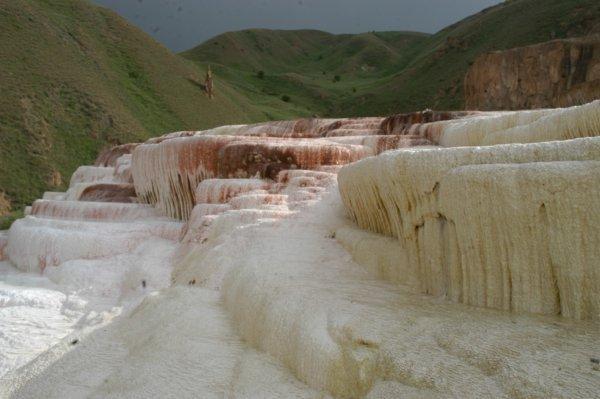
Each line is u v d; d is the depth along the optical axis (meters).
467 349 3.68
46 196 19.80
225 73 106.38
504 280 4.35
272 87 104.94
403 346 3.98
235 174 11.50
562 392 2.99
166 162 12.77
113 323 7.28
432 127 12.32
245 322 5.78
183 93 68.44
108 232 11.00
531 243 4.12
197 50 126.31
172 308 6.62
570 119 6.86
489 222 4.34
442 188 4.79
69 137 46.38
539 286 4.14
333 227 7.97
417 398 3.48
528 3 71.31
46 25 59.16
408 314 4.48
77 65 56.78
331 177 9.85
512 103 35.22
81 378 5.64
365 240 6.68
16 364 6.98
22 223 13.17
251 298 5.85
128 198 14.77
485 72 37.38
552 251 4.00
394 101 73.81
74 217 13.36
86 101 51.53
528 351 3.45
